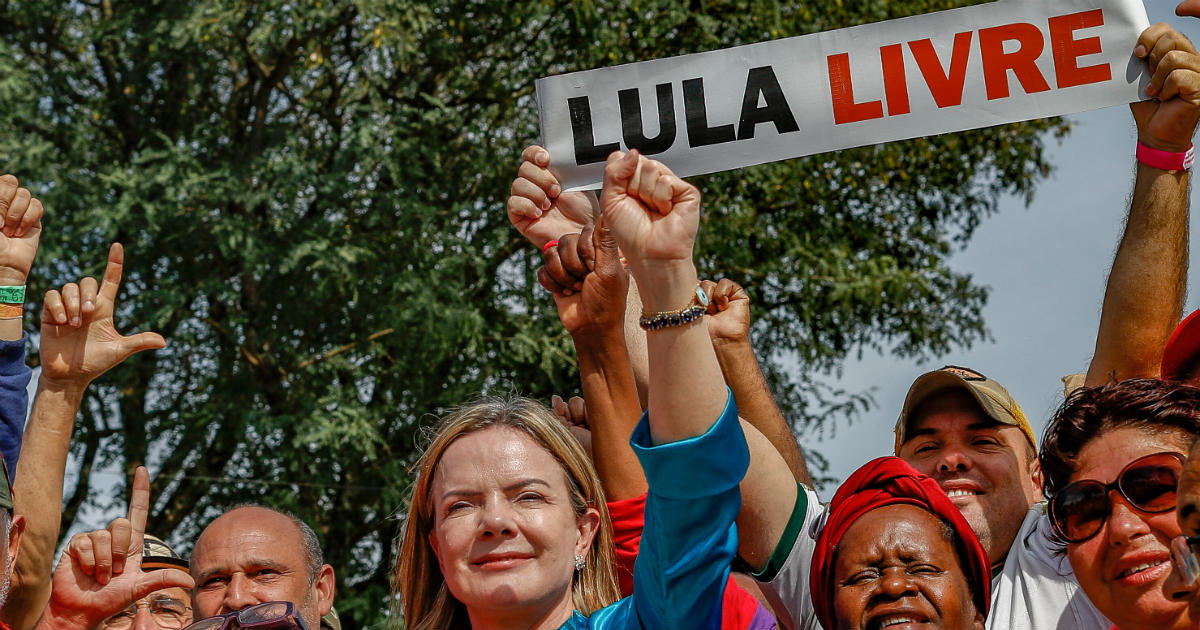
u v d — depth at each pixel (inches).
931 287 507.5
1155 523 94.0
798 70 118.6
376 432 419.8
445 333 422.0
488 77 472.4
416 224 435.5
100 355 121.3
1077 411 100.6
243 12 415.8
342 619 452.1
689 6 473.1
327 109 470.9
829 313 491.5
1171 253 120.2
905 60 118.2
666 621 84.0
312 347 458.3
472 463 98.7
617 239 83.7
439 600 104.3
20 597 115.0
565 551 97.3
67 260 435.8
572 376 453.4
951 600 90.7
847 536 94.3
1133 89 117.5
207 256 454.3
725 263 480.4
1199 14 116.6
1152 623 93.2
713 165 118.5
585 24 442.6
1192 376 109.9
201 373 474.0
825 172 497.0
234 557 123.3
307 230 414.6
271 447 443.2
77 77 486.6
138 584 114.7
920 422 129.4
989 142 513.7
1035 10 118.0
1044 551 113.9
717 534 82.7
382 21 413.4
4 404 114.7
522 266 476.1
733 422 82.8
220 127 458.3
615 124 119.4
